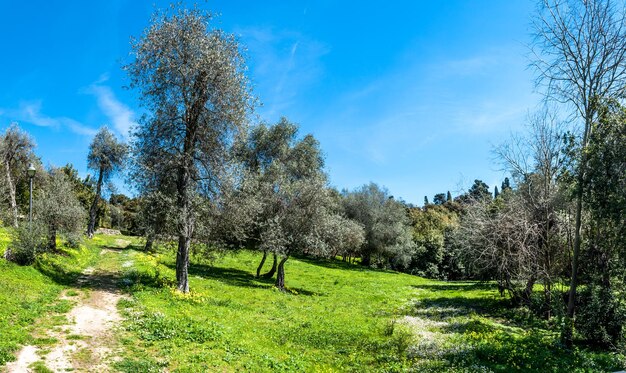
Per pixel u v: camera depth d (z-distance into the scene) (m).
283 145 57.72
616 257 17.97
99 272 31.39
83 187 75.19
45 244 29.11
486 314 28.89
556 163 25.92
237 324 20.52
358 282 47.47
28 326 15.66
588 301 20.12
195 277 35.22
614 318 18.83
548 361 15.78
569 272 25.47
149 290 24.95
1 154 47.19
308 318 24.61
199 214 27.81
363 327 22.81
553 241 25.56
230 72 27.78
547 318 26.33
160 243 28.78
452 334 20.44
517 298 30.30
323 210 37.72
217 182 28.33
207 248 32.16
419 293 41.53
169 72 27.12
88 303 20.62
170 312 20.31
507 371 14.55
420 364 15.39
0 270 22.03
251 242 46.38
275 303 28.80
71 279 26.61
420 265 74.06
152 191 27.12
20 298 18.69
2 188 41.84
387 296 37.88
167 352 14.45
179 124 28.31
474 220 27.77
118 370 12.55
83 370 12.32
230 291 30.91
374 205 76.19
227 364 13.95
